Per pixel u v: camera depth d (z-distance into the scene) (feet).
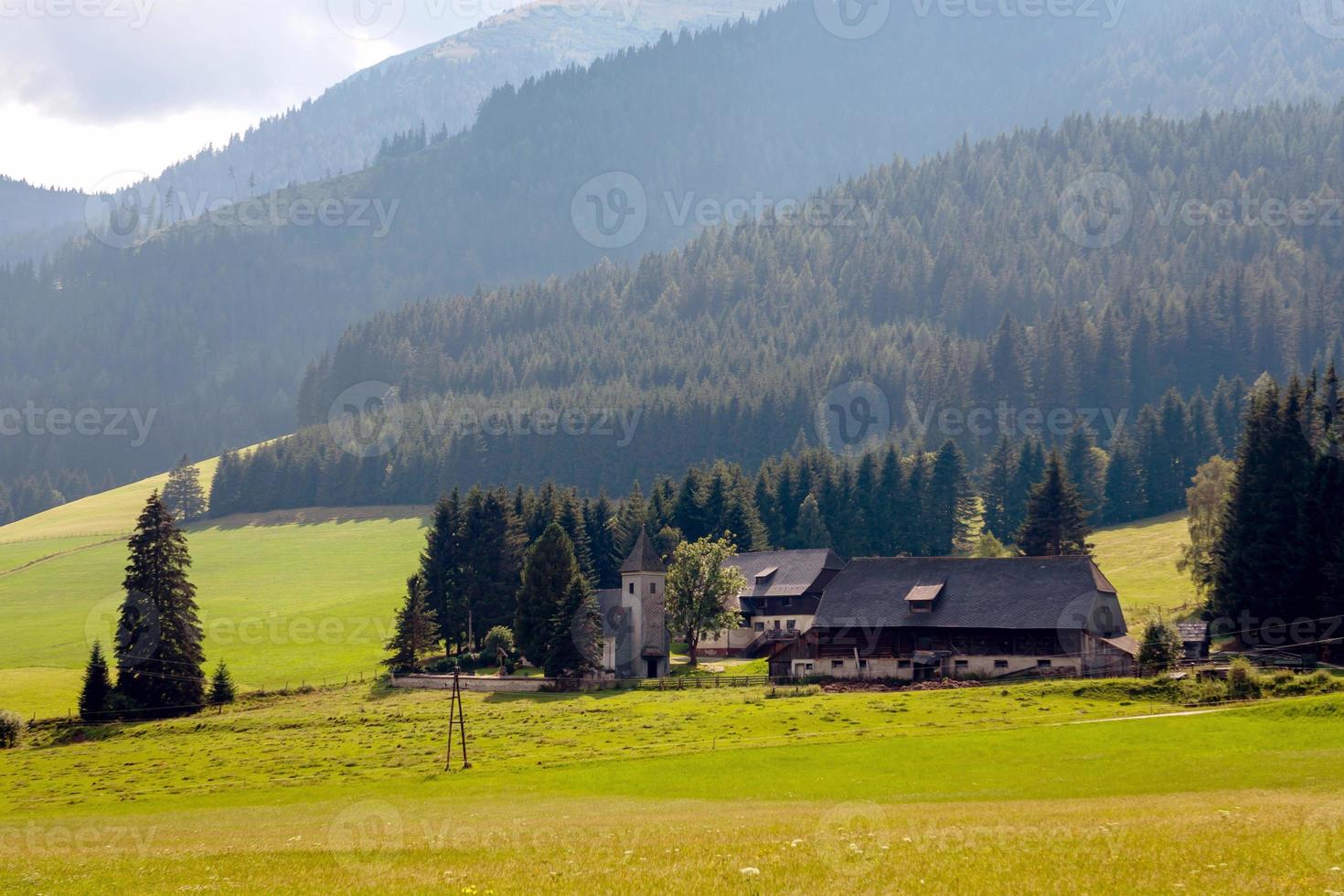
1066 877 115.24
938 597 407.44
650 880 120.67
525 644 454.40
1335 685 287.89
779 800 204.23
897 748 251.39
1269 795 178.91
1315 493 391.24
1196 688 304.50
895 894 110.63
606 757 265.34
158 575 408.26
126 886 133.49
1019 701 309.83
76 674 490.08
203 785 271.49
